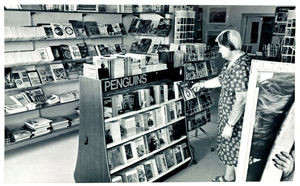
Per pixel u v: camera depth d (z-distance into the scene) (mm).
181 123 3574
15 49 3963
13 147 4086
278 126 1827
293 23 4273
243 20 8266
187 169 3531
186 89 3549
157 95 3193
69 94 4566
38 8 4039
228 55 2574
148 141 3117
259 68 1816
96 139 2699
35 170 3461
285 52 4414
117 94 2840
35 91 4168
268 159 1868
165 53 3291
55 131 4324
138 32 5387
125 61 2725
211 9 8625
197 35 8320
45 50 4180
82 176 3016
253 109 1844
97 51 4969
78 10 4531
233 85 2521
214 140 4484
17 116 4125
